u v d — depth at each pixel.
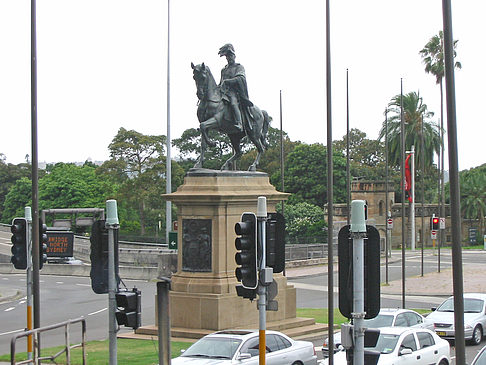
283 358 20.70
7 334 32.59
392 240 95.94
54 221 53.69
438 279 55.31
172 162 86.38
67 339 16.55
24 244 21.45
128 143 85.94
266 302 16.69
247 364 19.69
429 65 79.69
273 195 29.41
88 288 51.72
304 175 97.12
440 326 30.00
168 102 58.12
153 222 85.31
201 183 28.53
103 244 17.17
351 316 13.05
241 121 30.08
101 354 25.12
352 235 12.93
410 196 87.50
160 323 14.68
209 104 29.53
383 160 121.38
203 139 29.42
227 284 27.92
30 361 16.19
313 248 71.12
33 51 24.47
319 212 87.94
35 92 24.09
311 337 28.69
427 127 98.31
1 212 123.75
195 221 28.45
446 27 15.06
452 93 14.95
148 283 54.66
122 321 16.39
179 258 28.86
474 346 29.39
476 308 30.88
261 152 30.67
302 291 49.62
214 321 27.41
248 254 16.03
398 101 99.25
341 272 13.20
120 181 87.50
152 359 24.05
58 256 66.12
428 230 95.44
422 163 76.69
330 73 24.19
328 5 24.45
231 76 30.19
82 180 93.06
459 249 14.72
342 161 96.94
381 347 21.30
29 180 110.31
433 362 22.22
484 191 97.25
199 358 19.72
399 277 57.31
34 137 23.86
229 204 28.14
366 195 95.25
